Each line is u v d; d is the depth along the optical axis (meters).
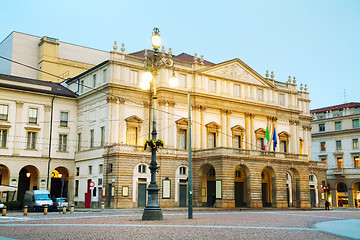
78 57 78.94
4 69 76.94
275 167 58.81
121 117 55.16
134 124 55.84
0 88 55.44
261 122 66.69
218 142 60.59
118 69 55.62
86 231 20.06
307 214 39.81
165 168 54.72
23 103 57.31
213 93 61.06
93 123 57.78
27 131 57.25
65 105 61.31
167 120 56.75
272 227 22.92
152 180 28.16
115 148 51.47
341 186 82.19
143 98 57.47
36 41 76.50
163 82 56.91
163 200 53.81
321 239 17.00
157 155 54.03
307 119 76.31
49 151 58.53
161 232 19.52
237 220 28.92
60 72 74.50
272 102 68.00
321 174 70.88
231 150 54.06
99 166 54.56
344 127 82.81
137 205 51.69
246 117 64.44
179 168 56.38
